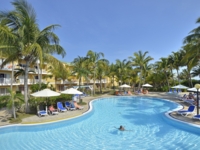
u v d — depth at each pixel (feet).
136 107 65.82
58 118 40.27
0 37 38.55
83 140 29.55
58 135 31.94
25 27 41.63
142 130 35.37
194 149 25.73
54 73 113.39
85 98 87.71
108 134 32.78
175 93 103.24
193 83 131.95
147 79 164.04
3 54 44.16
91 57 103.19
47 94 43.88
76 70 92.38
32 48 40.63
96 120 43.93
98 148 26.16
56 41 48.98
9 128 33.04
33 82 104.47
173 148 26.16
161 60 129.90
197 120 37.63
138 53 130.31
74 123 40.60
